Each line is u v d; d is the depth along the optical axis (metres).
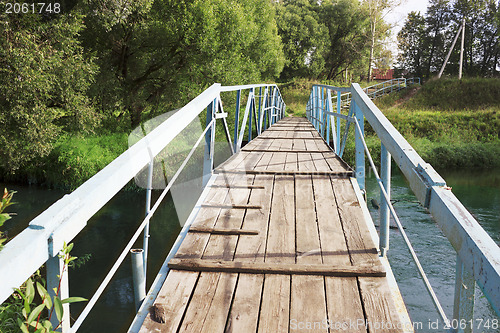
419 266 1.63
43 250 0.85
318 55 40.28
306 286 2.03
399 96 31.00
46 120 10.12
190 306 1.85
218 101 3.80
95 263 6.84
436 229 8.80
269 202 3.30
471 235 1.01
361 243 2.50
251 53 20.17
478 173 16.73
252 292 1.97
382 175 2.41
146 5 12.34
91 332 4.93
